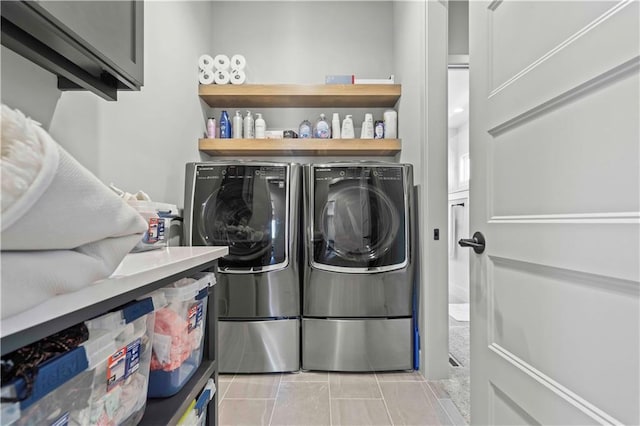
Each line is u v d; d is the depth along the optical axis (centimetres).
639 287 55
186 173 211
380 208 212
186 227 207
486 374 105
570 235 70
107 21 93
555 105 75
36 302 42
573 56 69
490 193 103
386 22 291
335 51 289
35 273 42
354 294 209
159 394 89
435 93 204
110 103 140
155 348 88
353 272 208
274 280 207
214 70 257
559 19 73
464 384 198
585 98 67
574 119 69
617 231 59
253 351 208
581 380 67
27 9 67
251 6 290
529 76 83
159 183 187
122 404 69
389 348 211
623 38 58
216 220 207
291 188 212
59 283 44
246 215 209
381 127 267
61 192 43
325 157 286
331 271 208
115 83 109
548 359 77
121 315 65
